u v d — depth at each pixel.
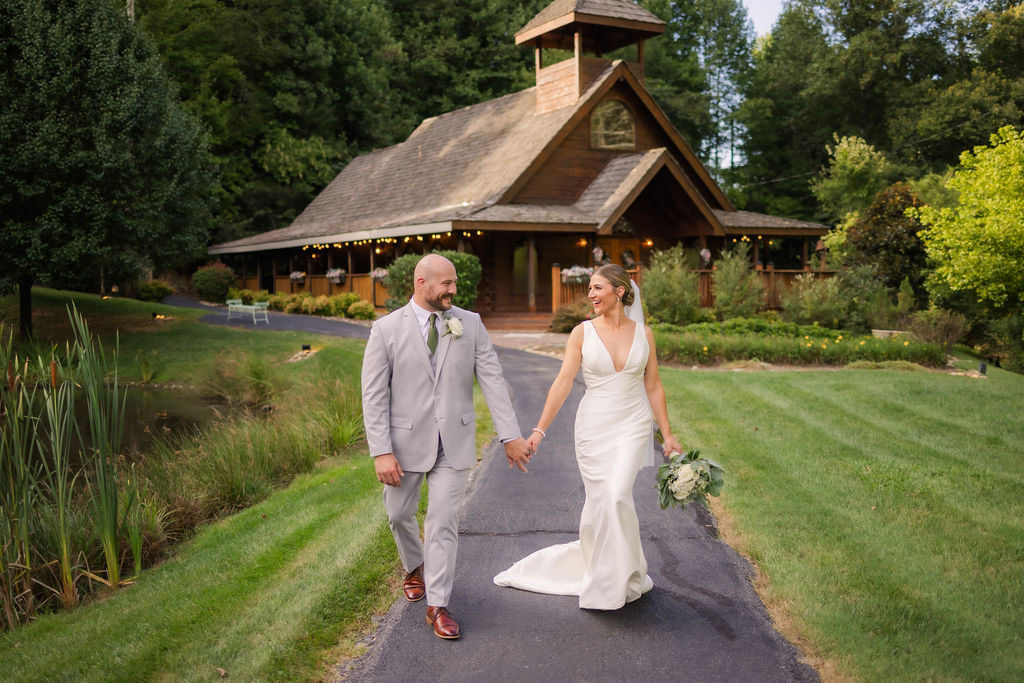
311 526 5.96
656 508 6.23
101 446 5.80
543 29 25.25
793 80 49.53
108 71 18.28
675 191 24.31
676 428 8.93
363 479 7.55
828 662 3.86
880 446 8.13
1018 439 8.43
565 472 7.28
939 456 7.73
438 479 4.23
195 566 5.47
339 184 36.94
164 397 16.12
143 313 24.92
